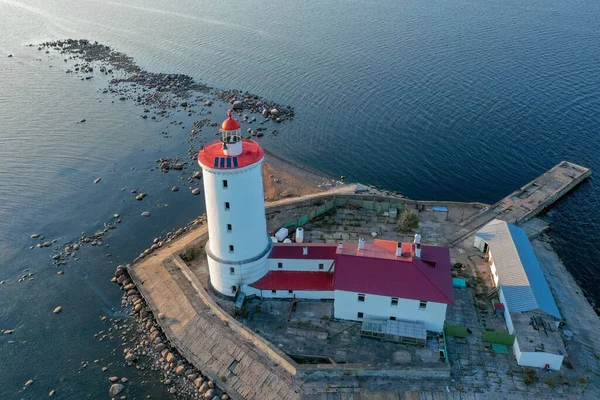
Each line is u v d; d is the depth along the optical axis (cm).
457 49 15825
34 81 14338
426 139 10681
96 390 5212
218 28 19600
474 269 6247
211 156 4947
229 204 5050
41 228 8106
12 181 9444
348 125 11544
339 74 14325
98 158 10350
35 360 5606
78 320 6166
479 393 4606
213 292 5928
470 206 7794
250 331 5212
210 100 13138
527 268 5834
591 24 18150
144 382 5269
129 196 9062
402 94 12762
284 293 5731
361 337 5241
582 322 5650
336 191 8750
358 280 5194
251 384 4934
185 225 8194
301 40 17688
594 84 12650
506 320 5366
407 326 5188
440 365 4756
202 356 5334
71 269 7131
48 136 11200
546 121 11019
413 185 9294
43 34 19062
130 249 7581
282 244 5812
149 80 14388
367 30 18575
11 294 6644
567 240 7306
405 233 7075
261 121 11969
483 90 12650
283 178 9525
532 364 4869
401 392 4641
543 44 15962
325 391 4688
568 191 8562
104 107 12725
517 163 9662
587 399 4547
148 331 5881
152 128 11669
